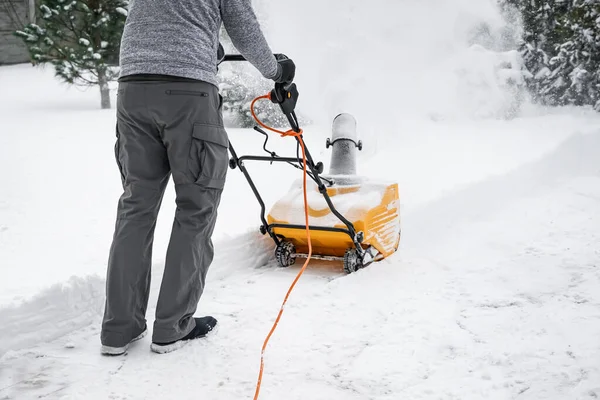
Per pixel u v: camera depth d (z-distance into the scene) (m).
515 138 7.75
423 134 8.11
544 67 10.62
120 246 2.64
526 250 4.09
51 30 9.88
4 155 6.39
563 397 2.21
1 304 2.71
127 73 2.59
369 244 3.84
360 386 2.36
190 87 2.55
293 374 2.47
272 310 3.16
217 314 3.12
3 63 15.68
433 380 2.39
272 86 8.91
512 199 5.53
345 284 3.52
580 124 8.70
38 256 3.70
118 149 2.71
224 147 2.71
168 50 2.54
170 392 2.33
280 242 4.02
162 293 2.64
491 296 3.28
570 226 4.58
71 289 2.90
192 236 2.65
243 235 3.98
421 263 3.90
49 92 11.82
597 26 10.09
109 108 9.95
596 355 2.51
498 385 2.32
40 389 2.34
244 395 2.30
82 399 2.27
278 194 5.38
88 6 9.81
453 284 3.50
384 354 2.63
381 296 3.33
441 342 2.73
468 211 5.14
